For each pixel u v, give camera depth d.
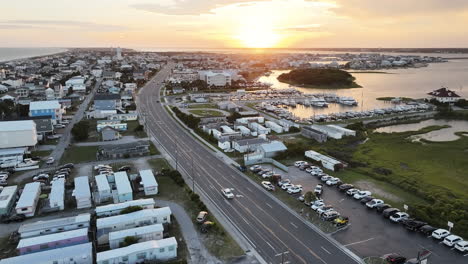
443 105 160.00
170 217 52.97
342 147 95.38
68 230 48.19
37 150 88.75
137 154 85.06
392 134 110.69
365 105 172.38
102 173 70.19
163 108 150.25
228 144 89.88
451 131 115.69
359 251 44.75
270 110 147.62
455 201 58.44
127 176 66.44
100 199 59.22
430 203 59.25
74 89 189.38
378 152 90.44
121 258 40.59
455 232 48.97
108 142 96.50
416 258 42.72
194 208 56.72
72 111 140.62
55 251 41.91
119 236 44.81
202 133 104.19
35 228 46.94
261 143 90.31
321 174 71.31
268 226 51.22
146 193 61.78
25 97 166.62
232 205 58.19
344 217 52.66
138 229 46.66
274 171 75.00
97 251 44.41
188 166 77.56
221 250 44.72
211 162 80.69
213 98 182.25
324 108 165.38
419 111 151.50
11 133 85.19
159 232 46.31
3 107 127.25
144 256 41.75
